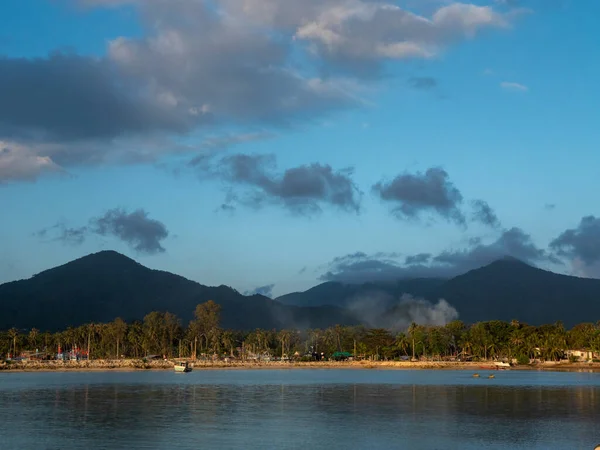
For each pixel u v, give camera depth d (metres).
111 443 83.25
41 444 82.81
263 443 82.94
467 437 87.19
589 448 79.62
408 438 86.50
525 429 94.00
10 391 161.88
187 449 79.19
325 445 81.62
